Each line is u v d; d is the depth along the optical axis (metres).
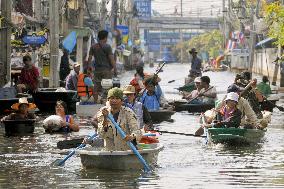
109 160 24.72
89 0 138.12
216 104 33.19
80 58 89.19
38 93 50.28
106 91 46.88
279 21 72.81
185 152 29.47
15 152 29.44
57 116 37.06
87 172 24.39
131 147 24.52
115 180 22.98
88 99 46.97
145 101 42.09
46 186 22.11
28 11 74.69
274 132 37.12
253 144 32.09
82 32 89.38
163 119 42.62
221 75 151.88
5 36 53.75
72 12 100.50
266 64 113.25
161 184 22.39
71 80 51.56
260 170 24.97
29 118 36.62
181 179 23.23
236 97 32.28
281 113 49.84
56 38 61.62
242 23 159.38
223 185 22.25
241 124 32.62
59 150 29.80
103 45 46.66
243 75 41.00
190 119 45.09
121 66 138.62
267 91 55.41
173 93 74.06
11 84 54.00
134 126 24.86
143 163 24.36
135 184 22.38
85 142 26.34
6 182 22.78
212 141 31.58
